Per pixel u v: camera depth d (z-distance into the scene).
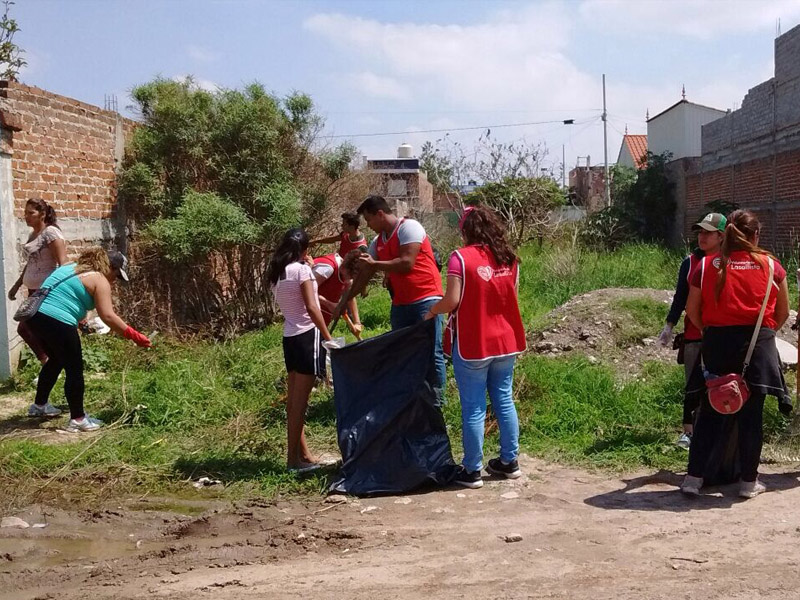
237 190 13.20
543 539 4.85
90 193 11.45
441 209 28.44
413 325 6.17
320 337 6.30
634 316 9.77
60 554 4.94
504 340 5.91
